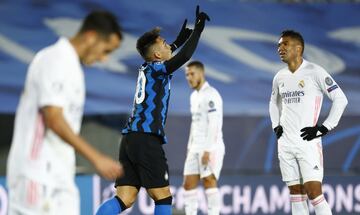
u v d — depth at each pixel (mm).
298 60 20594
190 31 20469
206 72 34469
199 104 26109
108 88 33844
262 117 32812
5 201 29000
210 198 25750
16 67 33750
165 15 34625
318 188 20031
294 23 35125
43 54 10750
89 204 29672
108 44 10922
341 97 20094
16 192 10703
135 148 17859
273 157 32562
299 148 20156
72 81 10578
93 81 33750
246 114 32875
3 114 31109
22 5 34031
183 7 34688
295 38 20484
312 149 20125
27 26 34000
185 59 17375
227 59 34625
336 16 35250
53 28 34188
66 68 10523
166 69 17578
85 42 10828
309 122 20250
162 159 17984
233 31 34781
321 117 32781
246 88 34531
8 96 33531
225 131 32531
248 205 31000
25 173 10578
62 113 10297
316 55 35094
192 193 26297
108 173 10180
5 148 30922
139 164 17875
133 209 29594
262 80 34656
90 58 11078
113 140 31562
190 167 26297
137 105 18172
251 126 32688
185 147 31969
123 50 34125
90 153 10141
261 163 32469
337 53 35062
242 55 34688
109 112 33594
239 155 32438
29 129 10617
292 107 20438
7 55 33719
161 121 18016
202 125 26062
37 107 10586
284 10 35094
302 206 20484
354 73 34938
